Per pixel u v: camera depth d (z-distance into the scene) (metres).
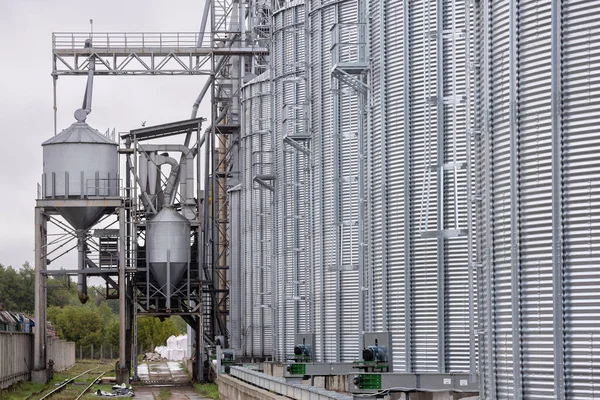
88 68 111.00
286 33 93.69
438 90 52.31
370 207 57.72
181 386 108.44
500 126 34.03
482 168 35.97
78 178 102.25
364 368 49.88
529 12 32.47
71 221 103.62
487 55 34.81
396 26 55.72
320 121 74.00
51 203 101.94
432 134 53.56
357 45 64.56
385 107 56.09
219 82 123.94
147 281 106.94
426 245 53.16
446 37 50.97
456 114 51.22
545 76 31.88
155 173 110.69
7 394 83.94
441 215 46.59
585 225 30.64
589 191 30.59
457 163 46.53
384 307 55.25
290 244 90.25
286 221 90.44
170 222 106.62
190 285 110.56
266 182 107.56
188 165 111.56
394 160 55.44
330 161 72.81
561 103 31.27
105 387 102.69
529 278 32.25
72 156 102.31
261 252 108.81
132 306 110.94
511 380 33.12
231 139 121.06
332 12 73.56
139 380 110.44
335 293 70.25
